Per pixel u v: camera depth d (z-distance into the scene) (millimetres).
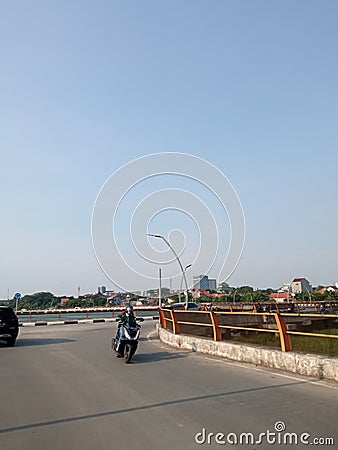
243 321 12797
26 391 8820
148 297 53594
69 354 14773
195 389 8555
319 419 6273
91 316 49375
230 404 7262
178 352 14797
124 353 12758
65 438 5750
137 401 7648
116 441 5566
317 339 10094
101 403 7582
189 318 16203
